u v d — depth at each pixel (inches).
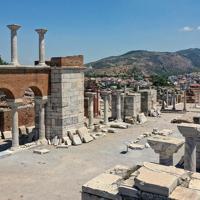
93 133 1496.1
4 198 757.9
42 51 1288.1
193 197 407.5
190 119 1772.9
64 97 1307.8
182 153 1134.4
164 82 6466.5
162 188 412.5
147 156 1126.4
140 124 1817.2
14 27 1163.3
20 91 1179.3
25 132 1530.5
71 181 872.3
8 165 1020.5
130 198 438.3
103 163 1040.2
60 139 1305.4
